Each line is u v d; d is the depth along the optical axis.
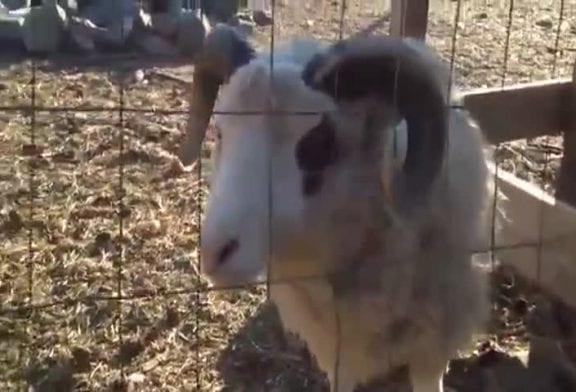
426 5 1.35
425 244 0.91
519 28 3.18
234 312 1.18
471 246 0.96
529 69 2.43
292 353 1.11
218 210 0.80
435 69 0.85
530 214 1.23
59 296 1.19
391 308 0.92
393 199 0.87
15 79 2.33
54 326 1.12
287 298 0.95
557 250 1.18
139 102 2.14
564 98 1.26
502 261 1.28
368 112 0.85
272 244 0.83
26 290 1.20
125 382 1.02
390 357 0.96
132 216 1.45
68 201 1.50
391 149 0.87
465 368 1.09
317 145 0.83
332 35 2.90
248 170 0.81
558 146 1.74
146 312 1.16
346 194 0.86
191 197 1.54
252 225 0.80
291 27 3.08
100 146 1.78
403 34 1.35
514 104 1.23
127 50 2.72
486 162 0.99
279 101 0.83
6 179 1.59
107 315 1.15
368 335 0.94
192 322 1.15
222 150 0.84
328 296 0.92
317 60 0.85
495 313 1.20
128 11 2.90
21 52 2.66
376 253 0.90
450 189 0.92
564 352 1.11
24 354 1.06
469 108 1.20
